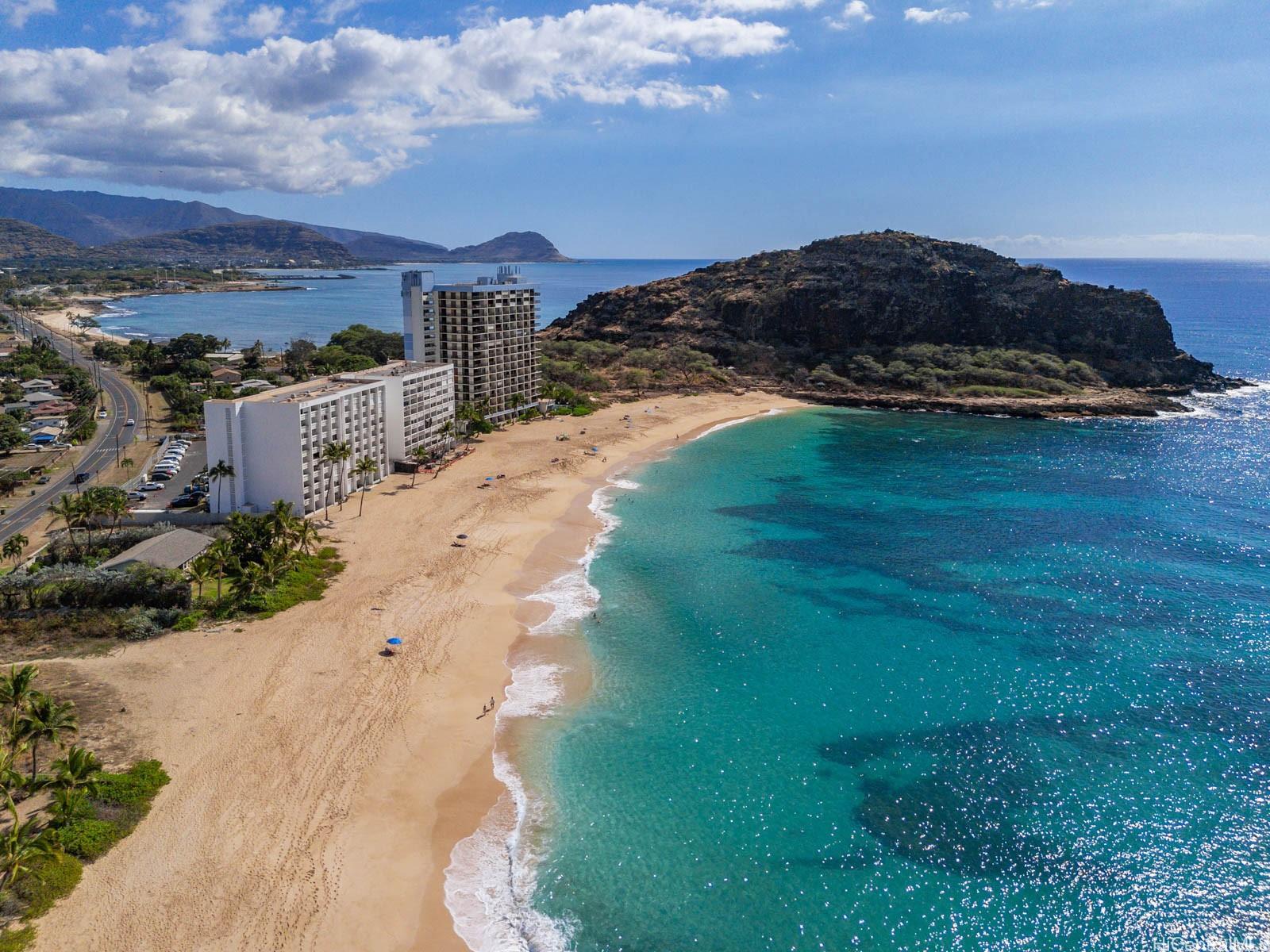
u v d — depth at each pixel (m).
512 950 53.22
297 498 129.88
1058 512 143.88
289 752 70.94
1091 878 59.34
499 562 116.00
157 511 127.56
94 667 82.88
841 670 89.06
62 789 59.53
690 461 179.38
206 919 53.41
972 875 59.81
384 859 59.81
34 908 52.84
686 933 54.94
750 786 69.50
